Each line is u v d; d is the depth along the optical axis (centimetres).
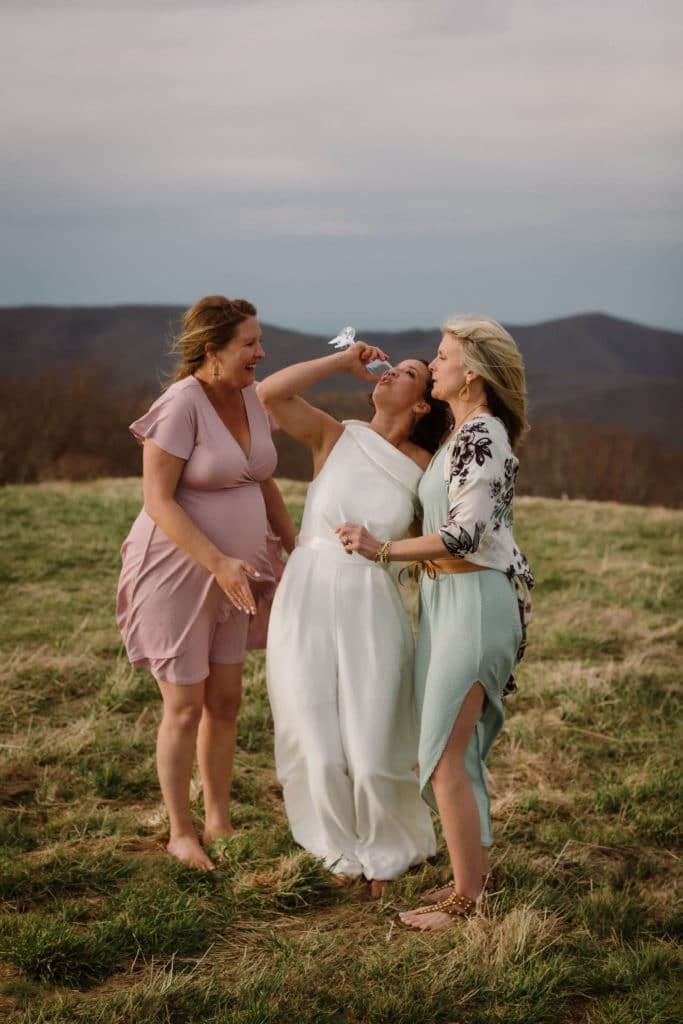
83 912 326
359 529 338
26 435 4209
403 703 368
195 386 364
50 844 379
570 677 598
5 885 338
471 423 334
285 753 375
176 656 367
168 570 365
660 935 337
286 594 373
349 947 316
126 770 459
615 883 372
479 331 340
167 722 375
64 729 507
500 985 293
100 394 4412
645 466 5506
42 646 640
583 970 306
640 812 427
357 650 362
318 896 352
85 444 4312
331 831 363
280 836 390
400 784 365
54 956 293
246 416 378
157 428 359
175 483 362
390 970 299
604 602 812
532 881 364
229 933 323
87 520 1090
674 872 383
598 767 489
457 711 334
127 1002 275
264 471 383
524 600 351
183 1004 279
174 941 311
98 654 636
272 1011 273
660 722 547
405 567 373
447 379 347
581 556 996
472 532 325
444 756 337
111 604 760
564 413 8181
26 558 900
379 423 381
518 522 1196
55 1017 267
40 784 438
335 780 359
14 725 510
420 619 359
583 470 5581
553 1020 284
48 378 4378
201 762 395
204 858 367
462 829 335
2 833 383
